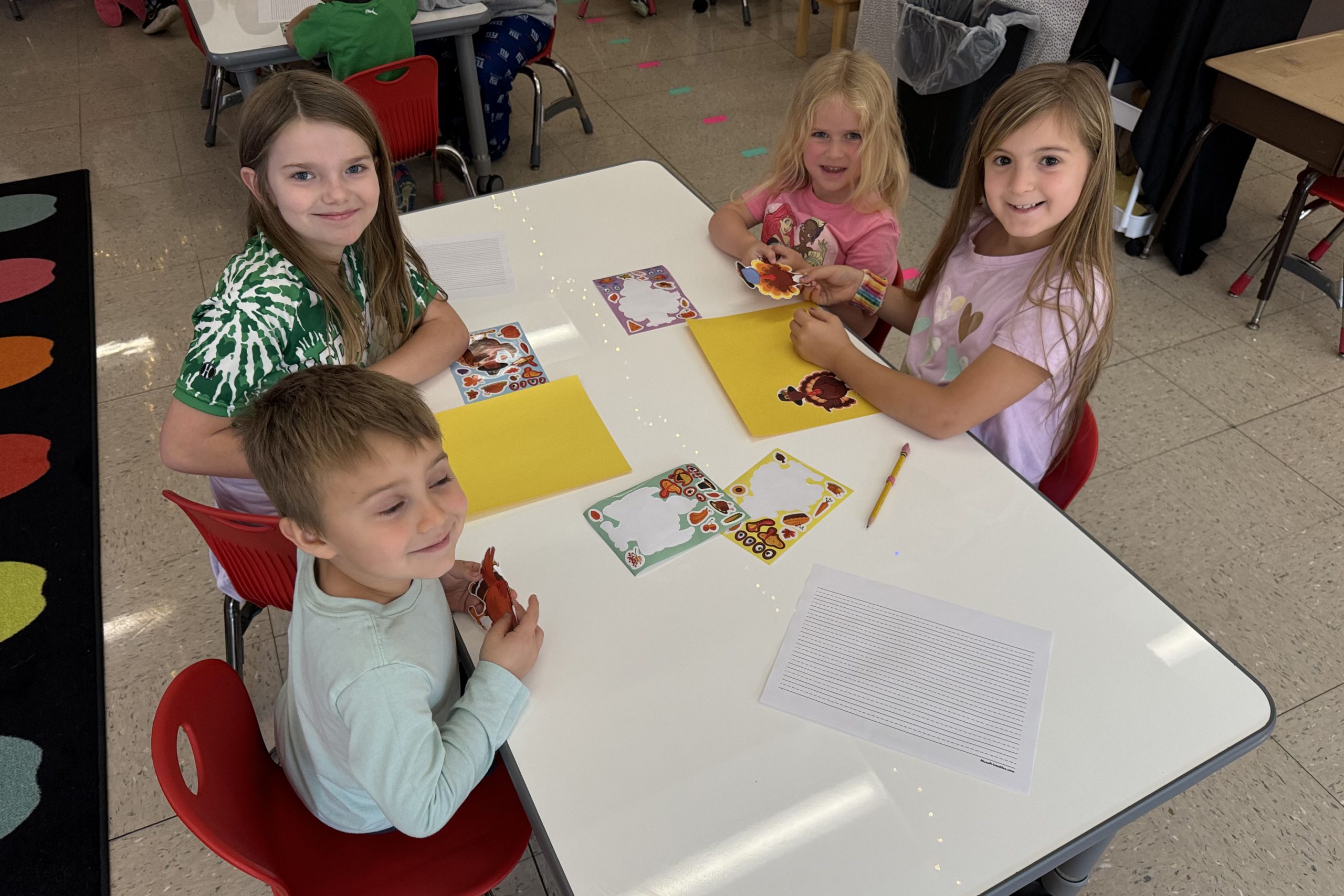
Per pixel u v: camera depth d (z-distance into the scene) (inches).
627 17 191.3
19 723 68.2
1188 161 107.1
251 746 43.3
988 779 35.4
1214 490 87.8
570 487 47.5
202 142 145.6
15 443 91.5
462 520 36.4
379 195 51.7
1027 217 52.1
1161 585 79.3
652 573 43.1
